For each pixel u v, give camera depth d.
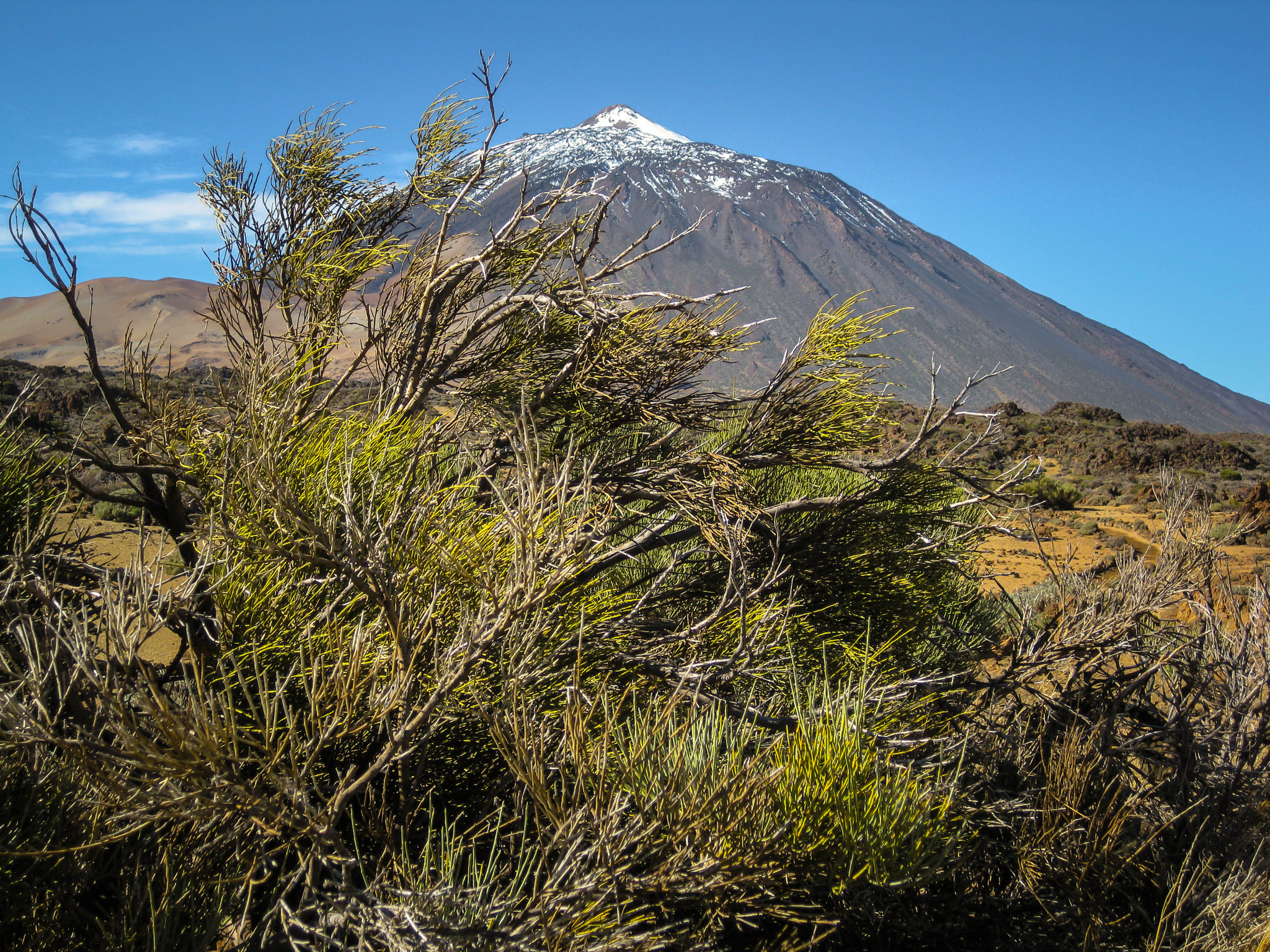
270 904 1.75
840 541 3.14
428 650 1.86
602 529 2.09
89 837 1.65
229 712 1.48
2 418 2.37
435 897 1.46
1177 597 3.54
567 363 3.17
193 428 2.62
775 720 2.38
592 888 1.46
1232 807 3.21
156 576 1.95
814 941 1.84
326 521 1.88
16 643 2.02
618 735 1.86
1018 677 3.28
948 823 2.12
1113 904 2.90
